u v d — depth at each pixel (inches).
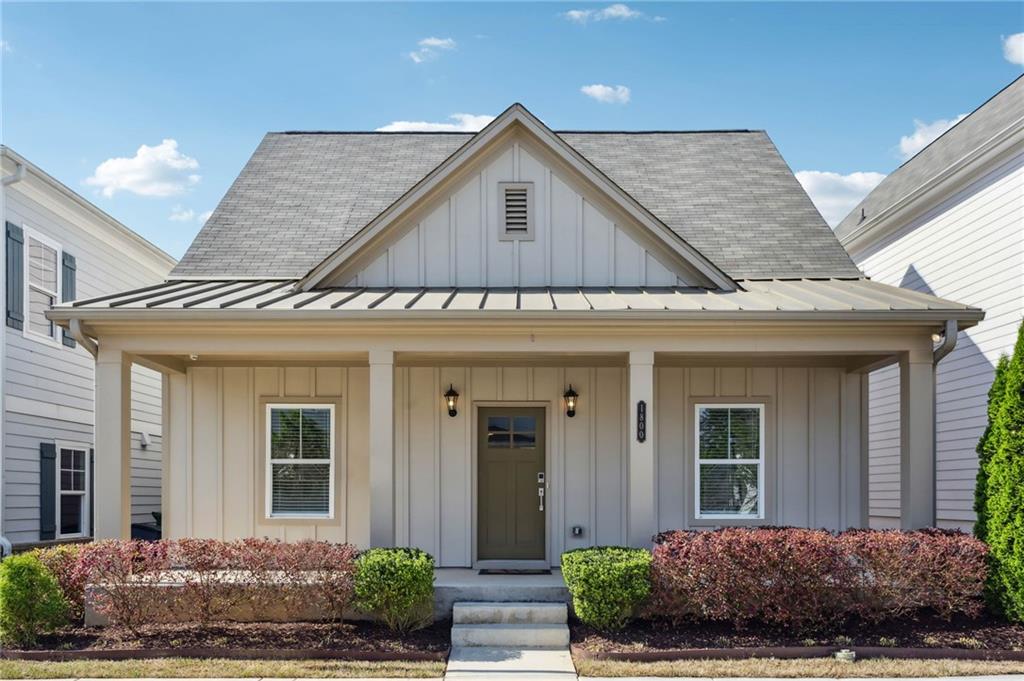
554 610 341.4
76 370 579.2
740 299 380.5
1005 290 453.7
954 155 555.5
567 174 431.5
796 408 438.6
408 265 428.1
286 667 295.9
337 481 432.8
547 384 440.5
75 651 307.7
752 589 320.5
